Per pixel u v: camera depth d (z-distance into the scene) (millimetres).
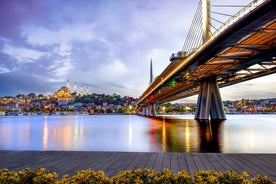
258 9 27734
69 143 24422
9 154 11977
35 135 35188
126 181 4539
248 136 29047
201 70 64125
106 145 22188
